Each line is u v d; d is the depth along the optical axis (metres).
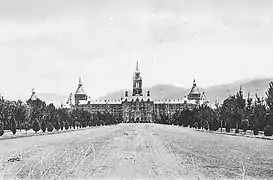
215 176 24.47
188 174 25.03
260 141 52.84
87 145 47.50
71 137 65.50
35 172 25.61
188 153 37.53
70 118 117.62
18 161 30.98
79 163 29.92
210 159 32.50
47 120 90.88
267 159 32.66
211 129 90.81
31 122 89.94
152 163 29.78
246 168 27.56
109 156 34.81
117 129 114.75
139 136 70.44
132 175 24.62
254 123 67.81
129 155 35.75
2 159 32.16
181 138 62.62
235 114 79.94
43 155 35.34
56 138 61.81
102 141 55.56
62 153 37.41
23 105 94.19
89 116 160.62
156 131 95.56
